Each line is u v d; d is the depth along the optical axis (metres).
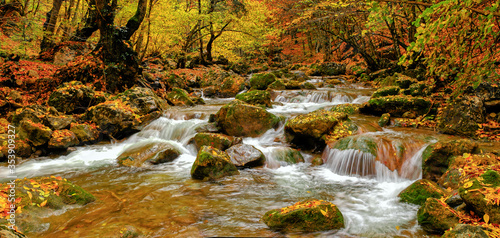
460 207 3.46
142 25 13.55
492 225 2.85
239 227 3.55
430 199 3.56
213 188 4.94
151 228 3.48
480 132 5.80
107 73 10.62
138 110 9.09
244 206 4.21
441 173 4.87
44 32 11.65
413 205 4.11
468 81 4.17
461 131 6.02
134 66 11.41
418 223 3.58
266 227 3.55
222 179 5.39
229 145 6.76
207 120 8.95
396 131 6.74
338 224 3.52
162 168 6.10
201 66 24.30
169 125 8.48
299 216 3.48
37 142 6.71
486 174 3.43
